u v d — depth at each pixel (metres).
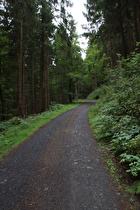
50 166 3.36
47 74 18.77
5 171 3.29
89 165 3.24
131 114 4.54
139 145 2.80
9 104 20.55
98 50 23.02
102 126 5.09
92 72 28.00
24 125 7.93
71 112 12.80
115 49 16.58
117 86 5.95
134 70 4.64
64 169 3.16
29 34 11.59
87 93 46.12
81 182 2.62
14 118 9.35
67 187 2.50
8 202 2.21
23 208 2.06
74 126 7.32
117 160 3.30
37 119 10.31
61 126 7.62
